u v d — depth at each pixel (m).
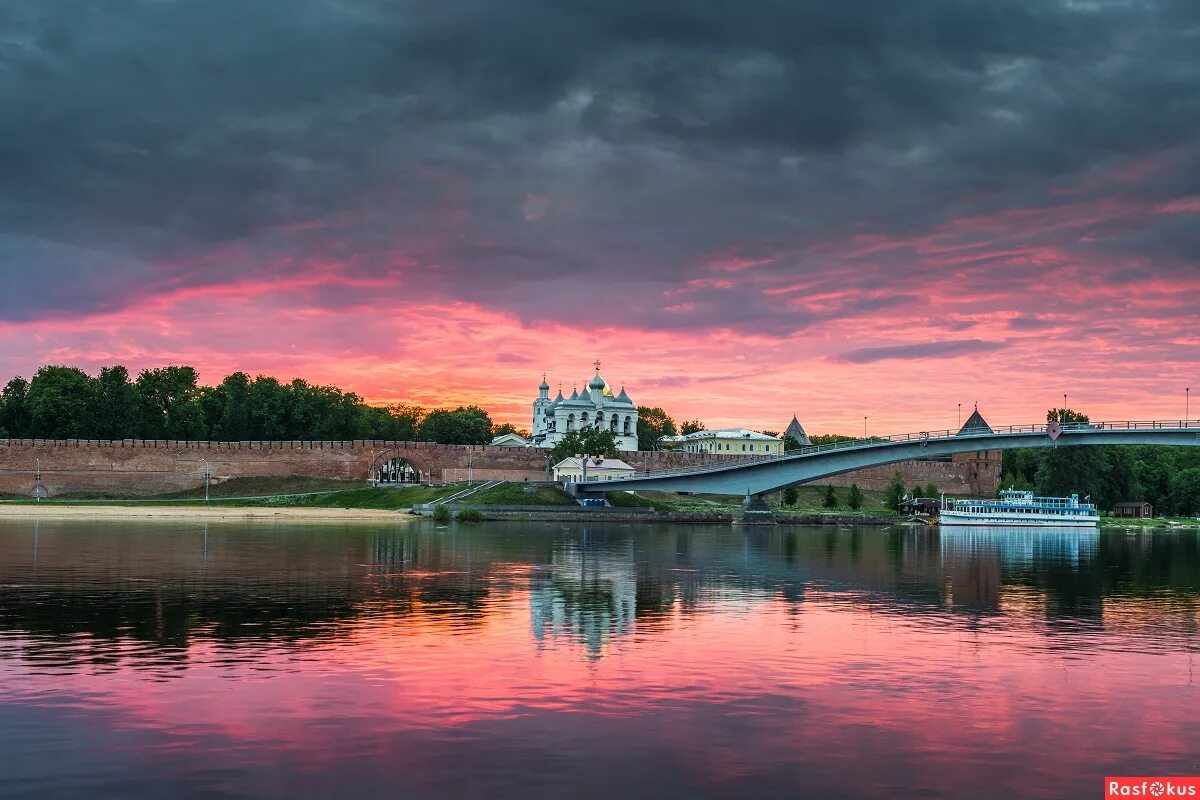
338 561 78.75
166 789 26.03
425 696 34.25
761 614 53.12
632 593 61.53
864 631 48.12
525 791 26.25
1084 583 73.50
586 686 35.88
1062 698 35.53
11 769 27.23
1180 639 47.53
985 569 85.38
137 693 34.28
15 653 40.22
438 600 56.59
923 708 33.88
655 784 26.84
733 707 33.53
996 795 26.64
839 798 26.22
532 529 141.00
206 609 51.75
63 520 137.50
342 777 26.94
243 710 32.44
